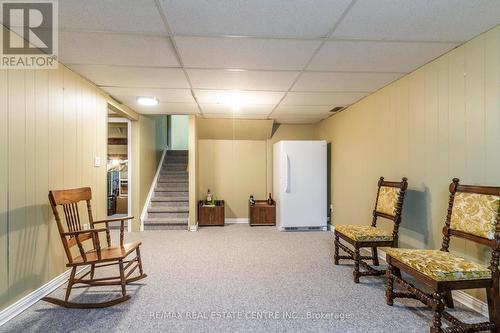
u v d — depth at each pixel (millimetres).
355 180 3750
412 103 2572
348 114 3971
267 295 2197
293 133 5445
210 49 2082
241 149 5379
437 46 2049
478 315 1866
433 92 2309
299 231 4504
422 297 1730
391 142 2906
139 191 4598
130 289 2301
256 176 5395
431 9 1575
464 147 2014
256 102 3686
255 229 4660
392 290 2041
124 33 1838
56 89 2289
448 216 1987
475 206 1782
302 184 4523
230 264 2910
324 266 2859
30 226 1999
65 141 2422
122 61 2295
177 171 5820
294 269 2770
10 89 1817
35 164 2049
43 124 2135
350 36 1899
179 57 2219
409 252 1936
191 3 1506
